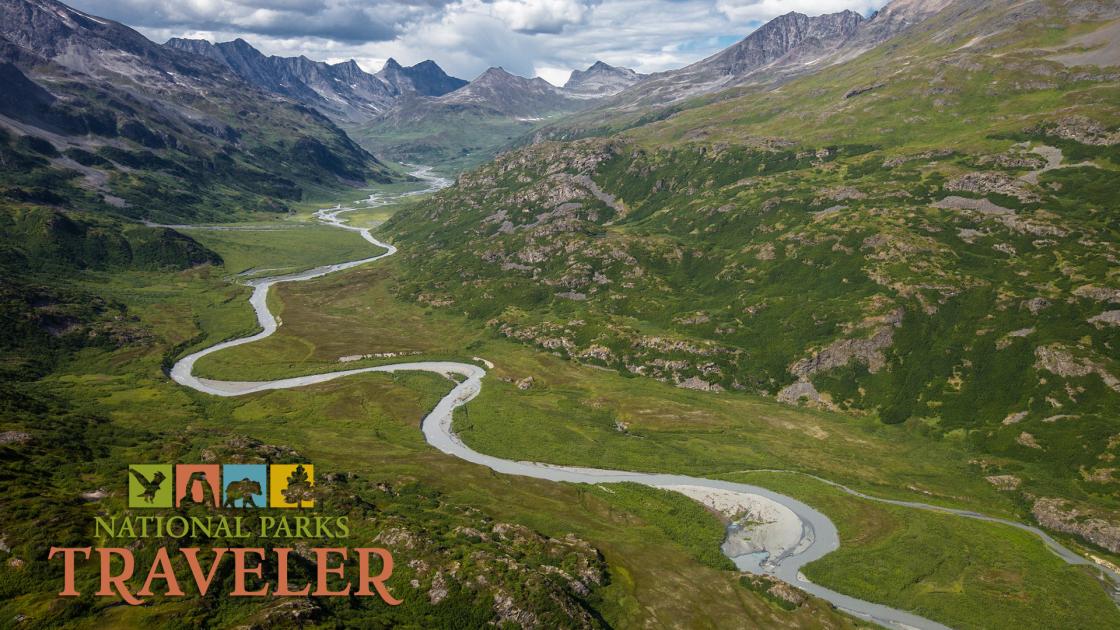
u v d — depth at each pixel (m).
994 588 117.81
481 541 115.31
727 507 148.88
